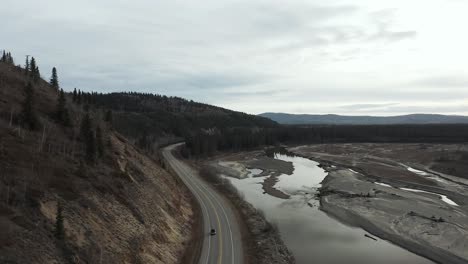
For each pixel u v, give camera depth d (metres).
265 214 66.31
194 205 68.81
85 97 109.38
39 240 27.50
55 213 32.31
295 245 51.91
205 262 42.50
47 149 43.59
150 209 48.81
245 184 97.06
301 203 75.62
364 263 46.09
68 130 54.81
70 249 29.41
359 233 57.12
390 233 55.94
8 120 45.81
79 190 38.66
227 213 63.38
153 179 62.38
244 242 49.59
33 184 33.97
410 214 63.66
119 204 42.97
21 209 29.42
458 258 46.66
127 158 60.66
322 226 60.44
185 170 106.94
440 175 107.44
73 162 44.59
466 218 61.62
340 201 74.38
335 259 47.19
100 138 51.97
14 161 36.34
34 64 83.44
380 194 79.31
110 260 32.47
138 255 36.62
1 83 58.16
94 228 34.94
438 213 64.50
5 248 24.31
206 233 52.97
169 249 43.53
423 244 51.25
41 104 58.28
